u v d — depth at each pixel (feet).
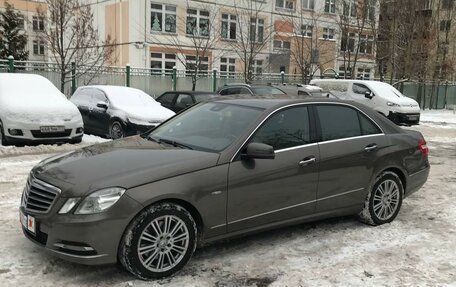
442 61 117.80
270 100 16.67
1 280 12.56
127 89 43.34
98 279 12.85
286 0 120.37
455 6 123.54
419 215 20.16
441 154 39.14
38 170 13.79
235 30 113.50
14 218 17.53
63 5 72.43
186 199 13.15
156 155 14.01
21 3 161.79
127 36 103.71
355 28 112.88
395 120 61.46
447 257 15.47
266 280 13.29
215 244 15.85
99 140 38.65
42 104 34.53
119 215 12.20
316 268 14.21
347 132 17.26
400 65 107.76
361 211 17.99
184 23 105.70
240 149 14.40
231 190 13.99
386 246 16.26
